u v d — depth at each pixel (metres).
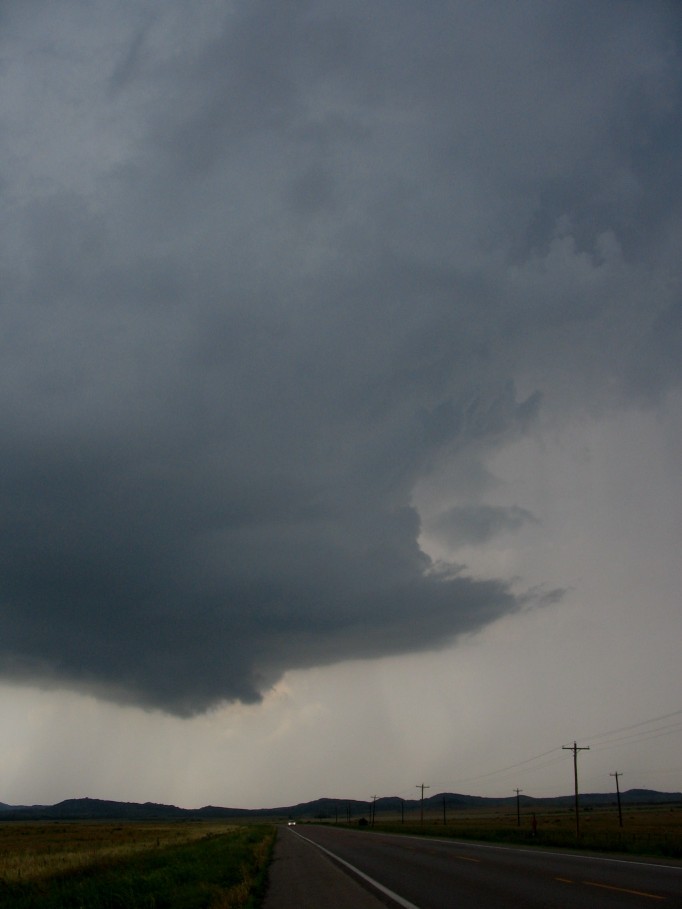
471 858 37.38
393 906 20.27
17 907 24.31
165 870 32.94
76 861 42.84
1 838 105.19
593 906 17.64
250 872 35.75
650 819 129.38
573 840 49.34
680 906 17.45
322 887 27.53
